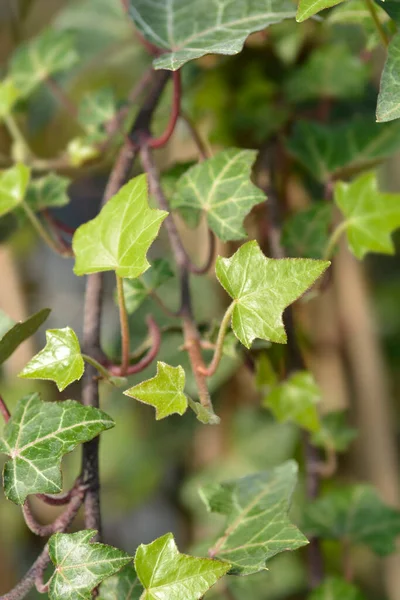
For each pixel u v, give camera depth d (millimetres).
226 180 686
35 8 973
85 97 814
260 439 958
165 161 911
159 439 1021
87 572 589
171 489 1085
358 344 894
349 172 778
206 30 662
